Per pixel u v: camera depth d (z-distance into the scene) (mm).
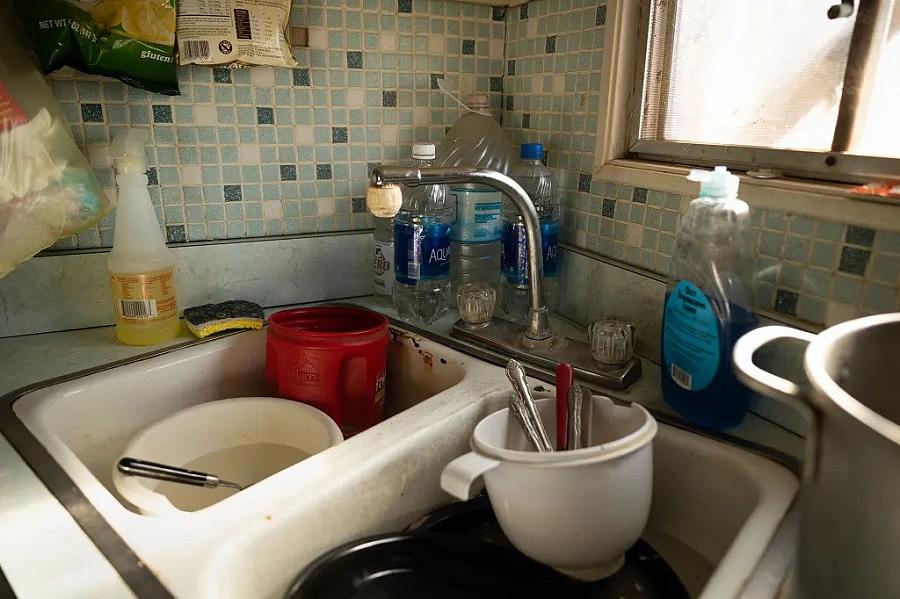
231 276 1127
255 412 889
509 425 717
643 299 967
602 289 1049
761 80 842
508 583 629
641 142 1010
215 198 1100
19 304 995
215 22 984
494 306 1068
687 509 755
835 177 742
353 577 621
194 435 858
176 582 511
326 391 911
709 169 891
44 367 904
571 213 1125
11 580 511
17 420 763
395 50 1167
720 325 735
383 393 979
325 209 1193
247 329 1046
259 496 617
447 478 562
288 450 883
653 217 950
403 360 1068
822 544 428
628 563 678
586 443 740
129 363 921
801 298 762
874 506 383
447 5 1187
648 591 643
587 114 1060
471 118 1234
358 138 1184
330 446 771
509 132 1270
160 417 943
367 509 677
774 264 786
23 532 569
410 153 1238
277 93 1098
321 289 1213
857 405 399
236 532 568
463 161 1213
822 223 728
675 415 801
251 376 1055
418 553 649
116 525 577
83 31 886
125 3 907
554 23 1113
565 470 573
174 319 1021
